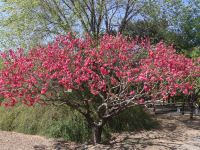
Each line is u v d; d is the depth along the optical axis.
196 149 8.67
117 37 10.42
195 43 17.11
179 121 13.50
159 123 12.38
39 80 7.99
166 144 9.12
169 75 8.13
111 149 8.59
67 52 8.40
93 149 8.59
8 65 8.45
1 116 10.75
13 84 7.70
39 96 8.16
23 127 10.02
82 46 8.75
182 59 9.10
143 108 11.85
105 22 15.78
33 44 14.09
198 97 14.60
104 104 8.48
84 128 9.46
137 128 10.73
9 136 9.50
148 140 9.51
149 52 8.62
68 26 14.39
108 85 8.39
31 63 8.01
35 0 14.02
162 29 17.34
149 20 16.69
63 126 9.48
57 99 8.45
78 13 14.52
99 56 8.42
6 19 14.59
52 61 8.10
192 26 16.84
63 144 8.98
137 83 8.28
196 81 11.89
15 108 10.76
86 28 14.84
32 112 10.22
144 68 8.07
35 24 14.48
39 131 9.80
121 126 10.37
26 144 8.81
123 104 8.53
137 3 15.51
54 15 14.55
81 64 8.30
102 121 8.87
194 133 10.77
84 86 8.86
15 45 14.40
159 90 8.17
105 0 14.92
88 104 8.97
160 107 19.52
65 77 7.71
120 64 8.61
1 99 11.17
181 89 8.69
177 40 17.22
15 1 14.15
